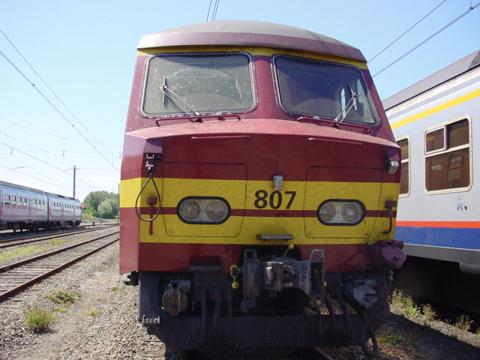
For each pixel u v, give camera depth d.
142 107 5.23
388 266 4.97
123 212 4.98
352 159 4.89
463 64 8.10
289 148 4.67
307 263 4.52
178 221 4.69
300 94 5.43
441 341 6.75
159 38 5.59
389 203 5.09
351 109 5.58
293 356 5.68
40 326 7.61
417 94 9.20
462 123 7.78
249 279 4.56
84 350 6.34
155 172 4.60
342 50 5.87
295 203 4.84
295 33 5.75
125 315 8.41
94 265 17.09
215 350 5.55
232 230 4.78
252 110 5.18
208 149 4.60
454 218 7.87
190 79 5.39
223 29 5.61
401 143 9.67
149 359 5.82
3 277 13.81
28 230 50.59
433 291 9.24
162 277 4.95
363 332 4.90
